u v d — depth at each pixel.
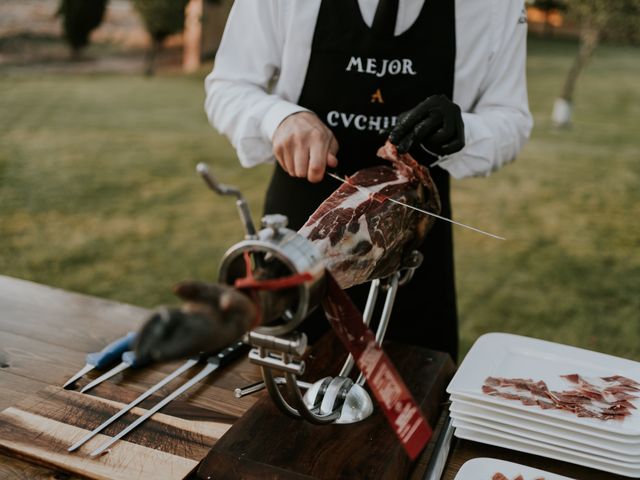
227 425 1.12
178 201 6.11
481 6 1.53
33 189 6.24
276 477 0.98
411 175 1.17
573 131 9.13
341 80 1.59
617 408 1.08
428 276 1.73
